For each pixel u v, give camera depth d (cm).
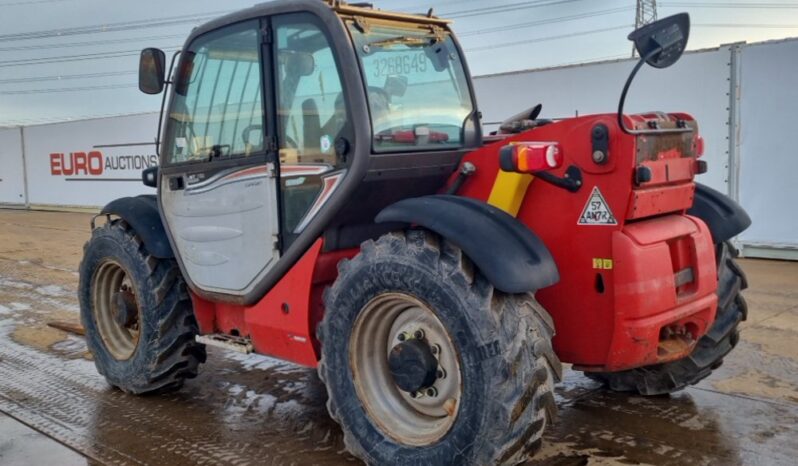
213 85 361
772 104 754
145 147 1452
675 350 308
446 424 282
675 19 258
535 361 264
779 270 725
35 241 1167
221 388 434
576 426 355
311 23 317
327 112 313
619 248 280
